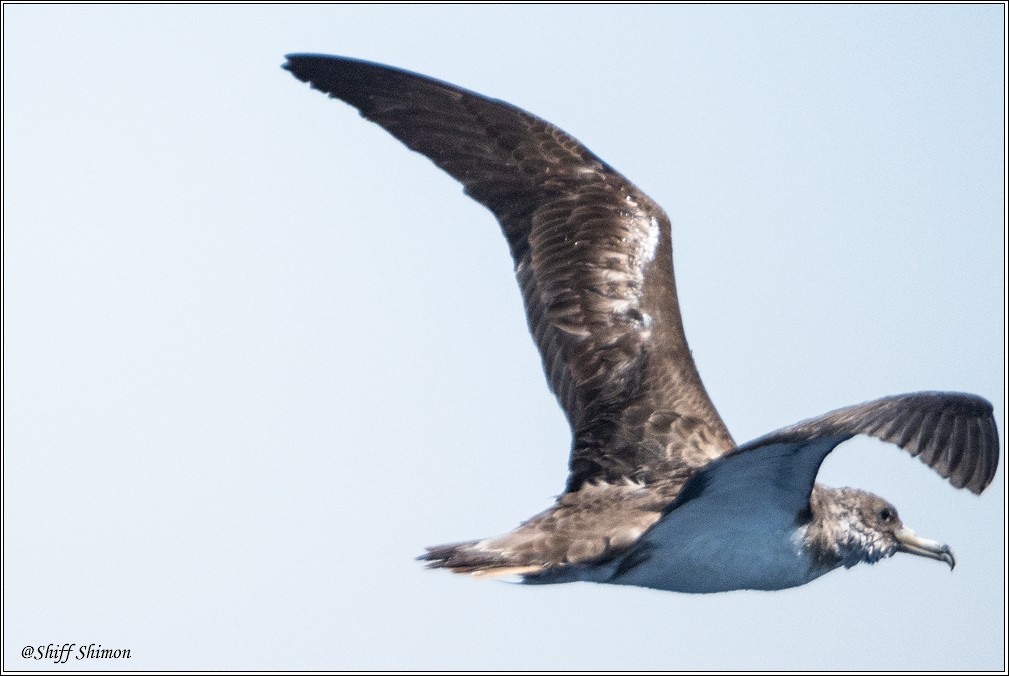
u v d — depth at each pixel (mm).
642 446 14188
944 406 10930
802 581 13414
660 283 15406
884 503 14523
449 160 15977
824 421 10477
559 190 15805
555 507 13523
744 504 12664
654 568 13016
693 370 14891
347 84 16016
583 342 15047
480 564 12852
